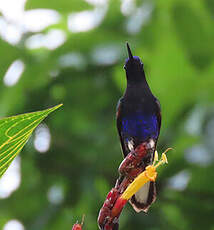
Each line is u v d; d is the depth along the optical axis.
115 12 12.30
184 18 11.57
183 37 11.56
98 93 12.59
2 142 2.86
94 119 12.56
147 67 11.84
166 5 11.66
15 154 2.98
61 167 12.34
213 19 11.55
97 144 12.12
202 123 11.34
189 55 11.52
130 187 4.05
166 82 11.62
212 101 11.63
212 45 11.50
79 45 12.26
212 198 11.82
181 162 11.48
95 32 12.21
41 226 12.32
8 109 12.06
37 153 12.43
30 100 12.34
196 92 11.62
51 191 12.56
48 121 12.63
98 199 11.98
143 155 4.23
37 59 12.12
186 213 12.02
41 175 12.62
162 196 11.83
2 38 11.82
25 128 2.81
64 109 12.60
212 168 11.38
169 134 11.62
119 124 10.17
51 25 12.54
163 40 11.61
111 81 12.48
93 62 12.06
